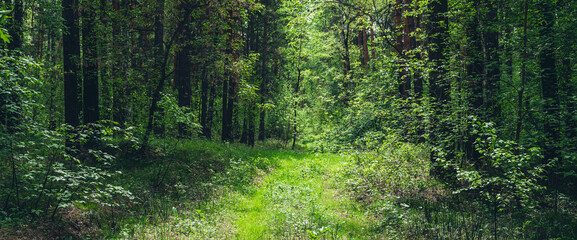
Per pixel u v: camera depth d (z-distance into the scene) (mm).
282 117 29547
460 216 7961
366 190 10125
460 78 10367
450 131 9672
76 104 11016
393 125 11852
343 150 11828
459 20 10648
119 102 14289
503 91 10445
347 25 27703
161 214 7816
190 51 15219
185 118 10484
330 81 32312
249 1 13992
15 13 10742
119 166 10609
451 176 10055
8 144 6129
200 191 10234
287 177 13805
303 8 15930
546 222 7547
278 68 33312
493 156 7004
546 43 8633
